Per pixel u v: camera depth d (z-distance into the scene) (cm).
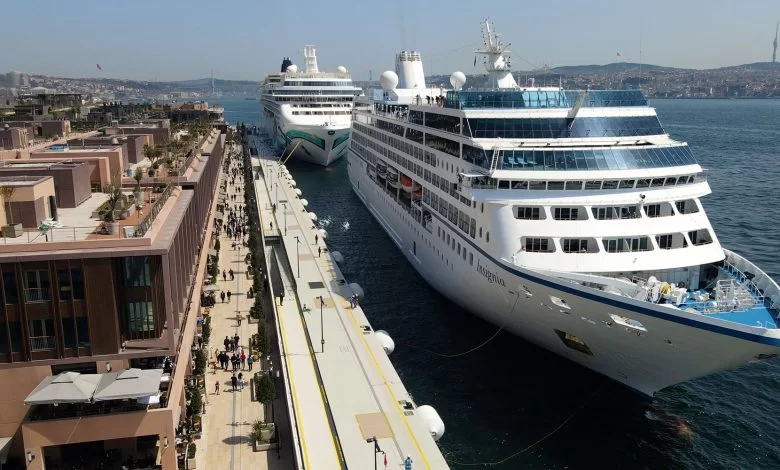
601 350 4275
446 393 4625
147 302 3456
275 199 11025
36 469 3173
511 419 4303
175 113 18762
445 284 6050
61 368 3362
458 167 5462
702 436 4091
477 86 7112
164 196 4459
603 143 5009
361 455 3472
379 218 9431
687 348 3666
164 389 3422
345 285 6334
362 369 4503
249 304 5994
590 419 4284
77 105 16538
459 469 3819
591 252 4397
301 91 16038
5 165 4766
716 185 12481
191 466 3453
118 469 3397
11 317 3225
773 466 3791
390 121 8425
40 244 3222
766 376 4834
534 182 4600
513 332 5191
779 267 7288
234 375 4531
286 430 3869
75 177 4506
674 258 4322
